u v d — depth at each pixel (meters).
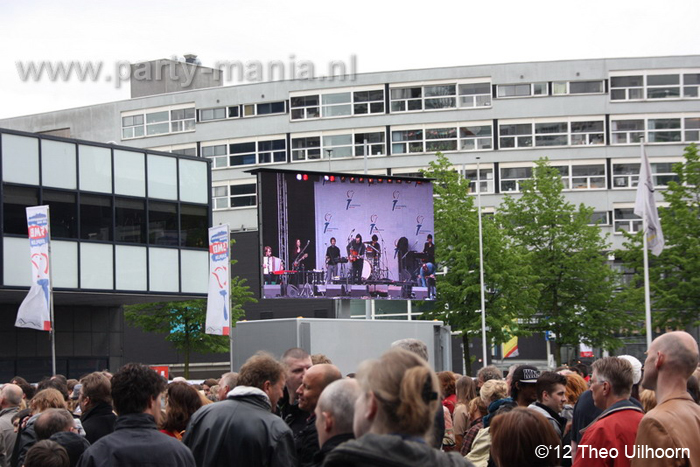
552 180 48.47
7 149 32.50
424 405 3.94
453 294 43.12
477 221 44.22
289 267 29.25
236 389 7.55
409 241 31.28
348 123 72.12
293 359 8.75
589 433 6.91
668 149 69.69
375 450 3.79
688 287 41.19
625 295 46.56
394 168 71.25
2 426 10.82
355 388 5.71
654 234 34.00
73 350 37.75
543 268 46.81
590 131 70.06
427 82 71.31
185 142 75.94
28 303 25.05
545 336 48.50
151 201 37.09
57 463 6.72
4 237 32.06
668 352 6.11
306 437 7.66
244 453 7.20
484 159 70.44
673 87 70.06
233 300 50.22
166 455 6.51
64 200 34.12
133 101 78.06
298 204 29.56
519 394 9.52
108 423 8.95
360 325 23.69
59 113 80.38
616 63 70.25
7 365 35.22
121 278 35.59
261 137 73.88
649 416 5.88
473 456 9.36
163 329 45.66
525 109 70.44
